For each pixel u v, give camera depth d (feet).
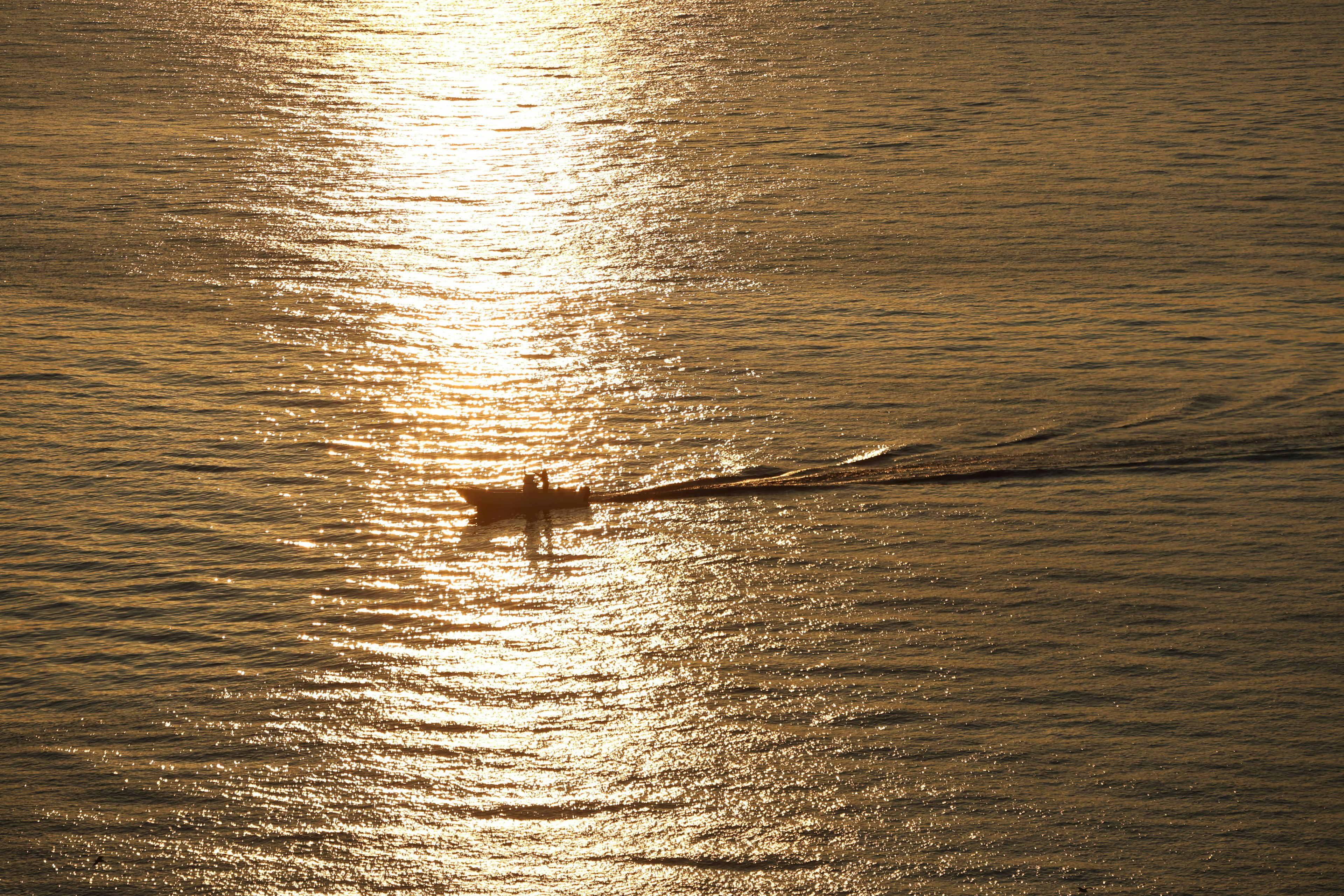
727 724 118.62
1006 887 97.96
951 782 109.29
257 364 205.26
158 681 126.93
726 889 99.45
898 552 149.28
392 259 253.24
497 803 109.81
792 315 222.89
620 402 191.72
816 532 154.92
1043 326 215.72
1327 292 228.22
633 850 103.76
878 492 164.35
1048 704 119.34
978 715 118.11
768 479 168.25
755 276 242.17
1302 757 110.11
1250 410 184.24
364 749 116.57
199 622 137.39
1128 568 143.95
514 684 126.31
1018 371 198.39
